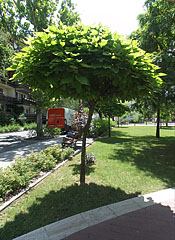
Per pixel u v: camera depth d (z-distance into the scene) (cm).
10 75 2419
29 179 368
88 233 208
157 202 287
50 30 264
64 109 1605
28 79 281
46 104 1193
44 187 355
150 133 1731
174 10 723
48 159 475
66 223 229
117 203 283
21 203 289
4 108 2520
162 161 575
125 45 258
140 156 647
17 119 2398
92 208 270
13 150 791
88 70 242
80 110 808
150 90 296
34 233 209
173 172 454
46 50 233
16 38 1288
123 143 986
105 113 1323
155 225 222
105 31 293
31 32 1280
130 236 201
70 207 273
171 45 802
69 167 495
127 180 393
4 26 1225
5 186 301
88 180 393
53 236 203
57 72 225
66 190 338
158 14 794
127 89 283
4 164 551
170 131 2027
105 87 314
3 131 1773
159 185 364
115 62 249
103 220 235
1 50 1004
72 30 271
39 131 1222
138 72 269
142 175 429
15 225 228
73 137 801
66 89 250
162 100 718
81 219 238
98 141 1079
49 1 1254
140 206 274
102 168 487
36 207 275
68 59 213
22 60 261
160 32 755
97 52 245
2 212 262
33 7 1209
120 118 3697
